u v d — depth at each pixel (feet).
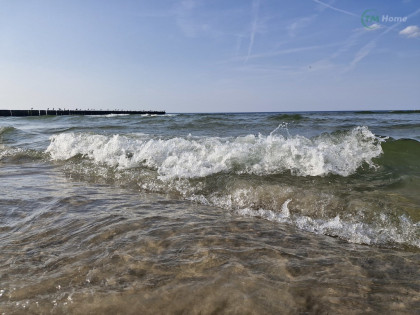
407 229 7.63
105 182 12.80
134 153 15.96
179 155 14.73
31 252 6.31
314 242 6.98
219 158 13.73
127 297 4.79
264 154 13.55
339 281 5.24
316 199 9.47
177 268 5.62
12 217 8.41
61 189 11.57
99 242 6.75
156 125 36.37
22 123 54.75
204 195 10.74
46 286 5.09
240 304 4.63
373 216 8.32
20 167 16.31
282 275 5.42
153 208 9.29
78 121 53.06
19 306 4.60
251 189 10.50
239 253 6.23
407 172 11.77
